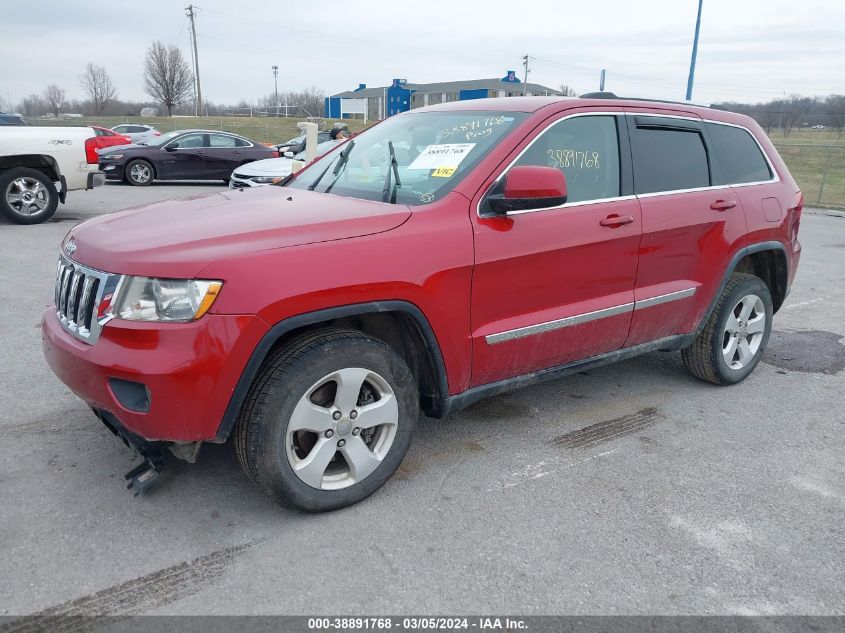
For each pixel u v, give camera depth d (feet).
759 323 15.80
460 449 12.45
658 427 13.65
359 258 9.61
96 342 9.14
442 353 10.69
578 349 12.55
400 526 9.97
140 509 10.19
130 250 9.15
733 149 15.29
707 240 14.06
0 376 15.01
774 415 14.40
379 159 12.85
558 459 12.17
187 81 223.92
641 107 13.62
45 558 9.02
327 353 9.46
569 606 8.45
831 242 37.47
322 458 9.85
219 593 8.48
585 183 12.39
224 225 9.80
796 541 9.92
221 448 12.13
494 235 10.87
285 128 132.05
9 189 34.76
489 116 12.47
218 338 8.73
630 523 10.24
